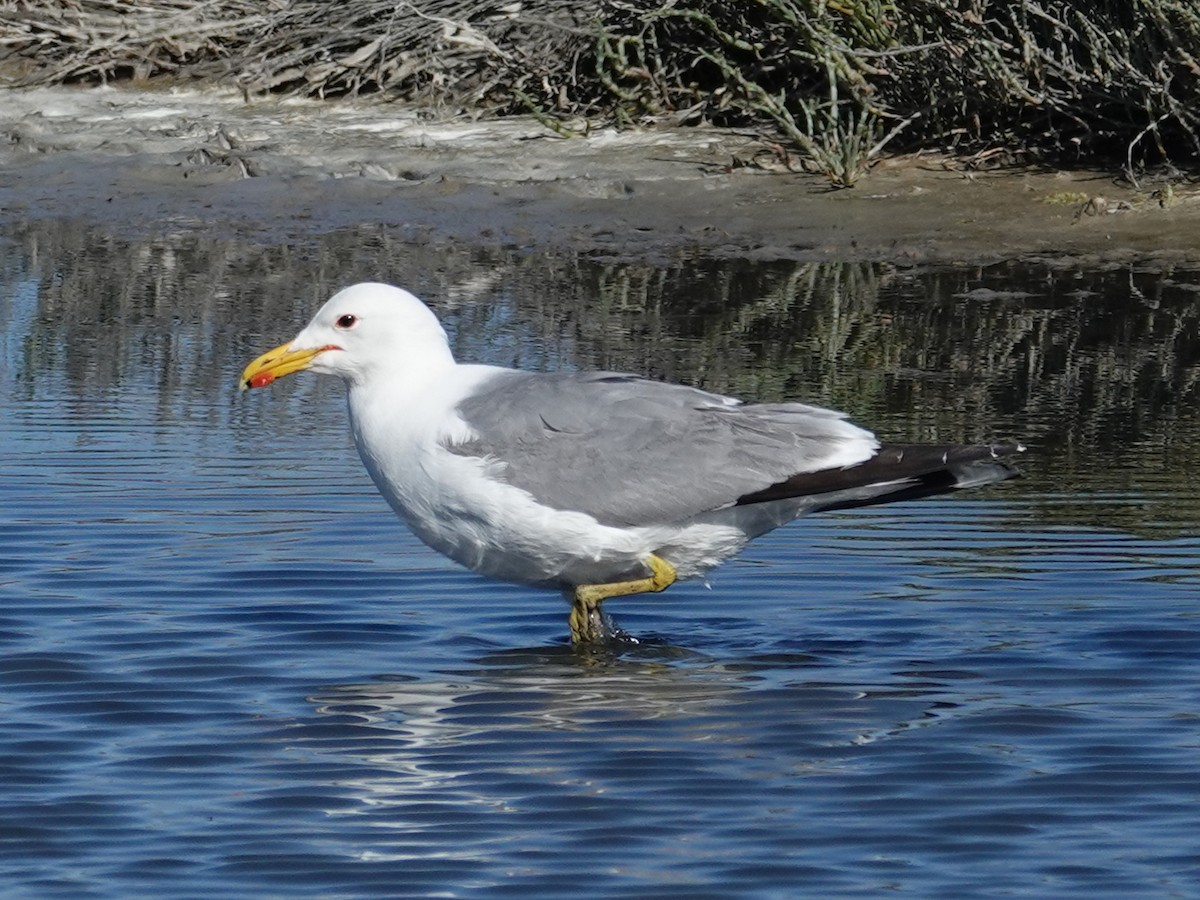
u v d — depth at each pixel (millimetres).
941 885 7707
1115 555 11961
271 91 27703
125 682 9945
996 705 9680
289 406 15891
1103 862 7906
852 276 19891
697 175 23578
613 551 10555
